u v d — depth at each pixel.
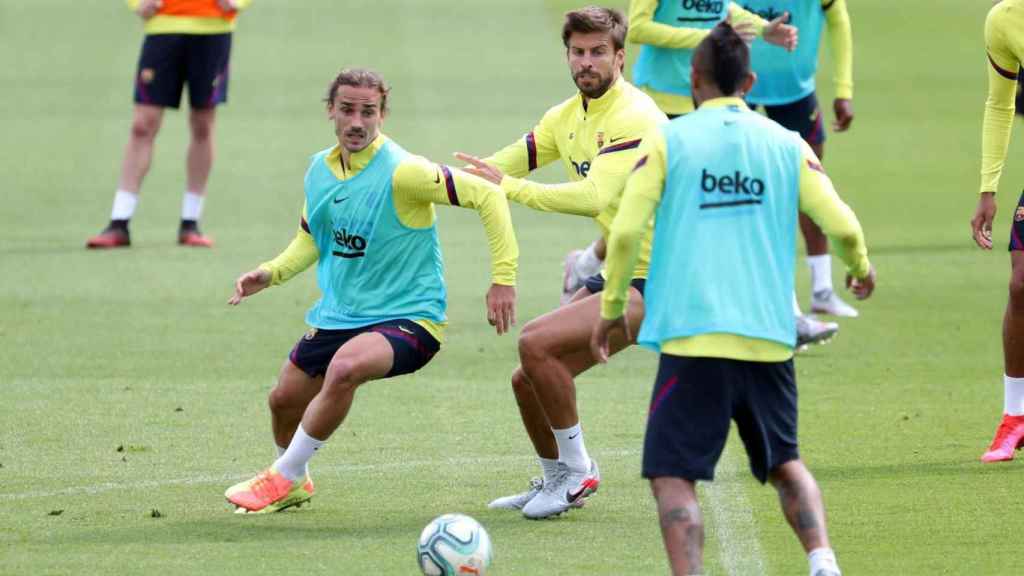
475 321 43.59
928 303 46.16
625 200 20.73
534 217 61.19
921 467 29.34
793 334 20.83
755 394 20.69
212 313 44.22
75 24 110.94
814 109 43.97
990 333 42.25
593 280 27.39
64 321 42.81
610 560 23.70
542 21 113.06
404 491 27.95
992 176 30.83
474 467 29.61
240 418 33.19
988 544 24.47
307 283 49.38
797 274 50.28
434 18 114.06
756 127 21.08
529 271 50.03
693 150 20.80
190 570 23.03
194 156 54.09
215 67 53.69
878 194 64.62
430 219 26.72
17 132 76.62
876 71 99.56
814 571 20.09
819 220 21.08
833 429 32.41
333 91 26.27
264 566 23.28
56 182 65.75
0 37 105.56
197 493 27.67
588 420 33.34
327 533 25.22
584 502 27.12
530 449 30.97
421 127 75.00
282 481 26.36
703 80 21.39
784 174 21.05
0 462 29.59
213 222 58.44
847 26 44.94
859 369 38.19
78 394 35.19
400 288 26.62
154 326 42.41
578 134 27.70
